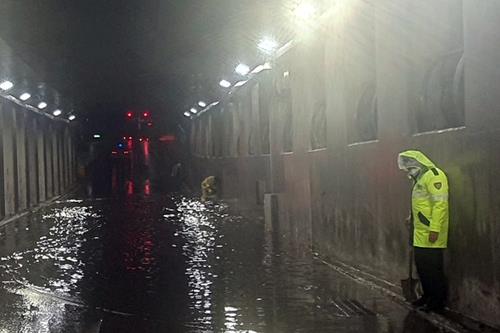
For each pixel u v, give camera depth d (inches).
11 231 920.3
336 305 405.1
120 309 416.5
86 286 498.3
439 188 354.6
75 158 2285.9
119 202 1446.9
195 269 558.9
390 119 444.8
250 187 1136.2
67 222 1027.9
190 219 1015.0
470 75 334.3
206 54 945.5
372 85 500.4
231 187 1362.0
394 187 439.8
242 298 437.4
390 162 446.0
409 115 416.5
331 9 567.5
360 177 507.8
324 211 606.5
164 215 1095.6
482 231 325.7
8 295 466.0
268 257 613.9
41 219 1089.4
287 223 764.6
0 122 1036.5
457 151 351.6
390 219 448.5
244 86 1146.0
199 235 804.0
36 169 1425.9
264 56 853.2
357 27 508.1
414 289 391.5
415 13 405.1
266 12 676.7
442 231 358.3
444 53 379.6
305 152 675.4
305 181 676.7
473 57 330.3
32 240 808.3
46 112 1552.7
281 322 368.2
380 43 457.4
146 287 488.4
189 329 361.1
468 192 339.6
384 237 460.4
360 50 508.1
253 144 1104.8
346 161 541.3
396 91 433.7
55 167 1739.7
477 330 317.7
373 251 482.6
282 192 840.3
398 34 428.5
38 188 1449.3
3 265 608.4
